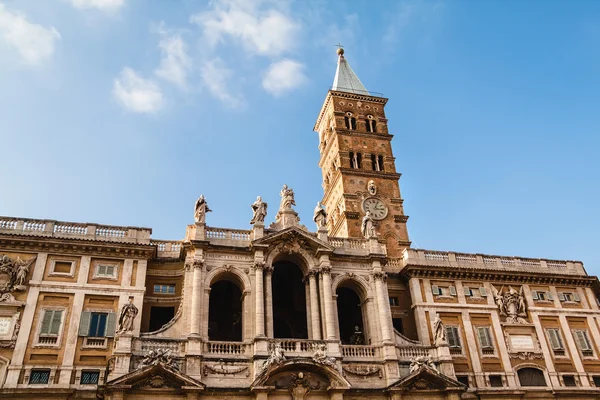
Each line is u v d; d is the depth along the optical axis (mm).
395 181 68062
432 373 41844
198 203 46062
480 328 49562
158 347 38594
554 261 56375
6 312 38406
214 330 47000
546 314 52281
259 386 37906
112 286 41562
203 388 37094
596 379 50062
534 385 48031
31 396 35625
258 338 40531
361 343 47156
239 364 39688
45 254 41281
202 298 41969
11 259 40219
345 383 39438
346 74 79000
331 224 69562
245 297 43219
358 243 49156
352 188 65625
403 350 44156
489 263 53875
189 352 38656
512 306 51500
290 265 50031
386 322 44656
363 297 47125
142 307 41906
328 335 42719
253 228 46406
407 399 41062
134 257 43281
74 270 41375
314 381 39938
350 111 73375
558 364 49719
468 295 51188
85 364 38281
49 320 39031
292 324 48938
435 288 50656
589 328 52906
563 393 47719
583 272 56438
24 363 37062
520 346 49656
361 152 69438
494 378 47250
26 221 42062
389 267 52375
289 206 49281
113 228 44219
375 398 40719
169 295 44281
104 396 35406
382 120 73625
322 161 76938
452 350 47500
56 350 38094
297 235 46312
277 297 50406
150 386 36562
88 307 40438
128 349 37219
